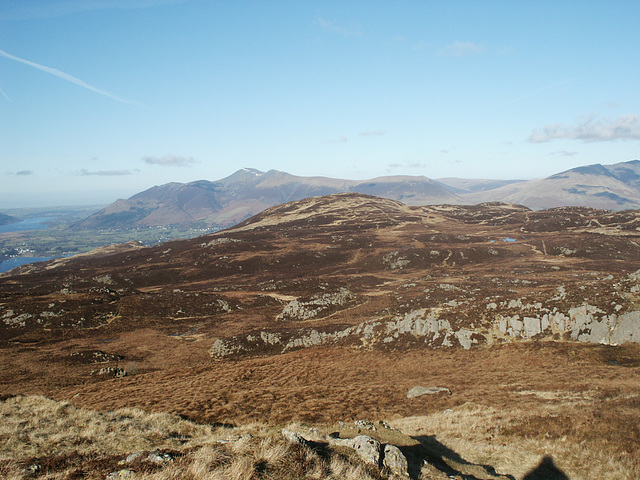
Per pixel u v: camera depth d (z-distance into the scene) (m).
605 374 35.44
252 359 61.66
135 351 77.38
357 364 50.19
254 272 172.38
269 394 37.69
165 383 47.62
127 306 107.06
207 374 50.62
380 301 101.62
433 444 21.80
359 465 14.23
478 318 56.09
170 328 95.44
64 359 71.19
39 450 16.77
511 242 191.12
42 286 153.75
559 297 55.19
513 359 45.00
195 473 13.01
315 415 30.19
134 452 17.12
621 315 46.34
